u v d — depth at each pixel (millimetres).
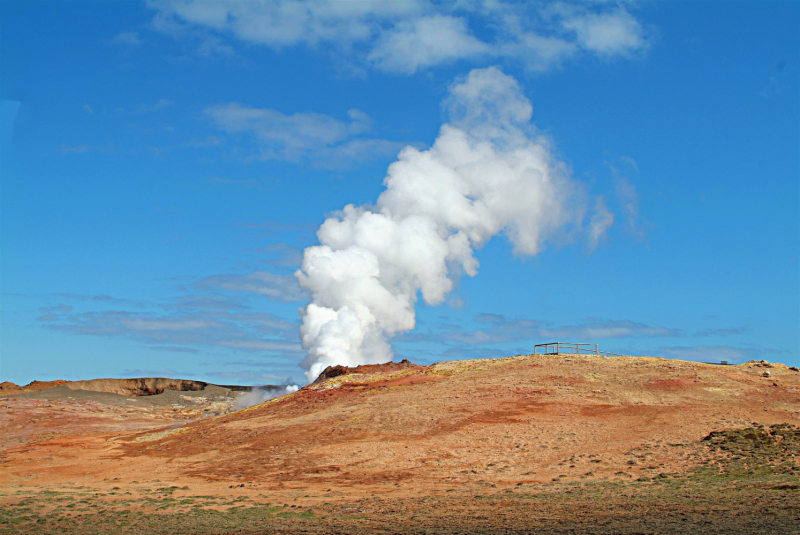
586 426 48469
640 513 27188
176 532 26922
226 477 42250
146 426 76062
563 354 73000
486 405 55031
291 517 29516
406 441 47844
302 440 50656
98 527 27859
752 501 27922
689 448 41250
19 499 34188
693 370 63156
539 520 26938
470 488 36125
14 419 78312
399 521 27922
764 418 48406
